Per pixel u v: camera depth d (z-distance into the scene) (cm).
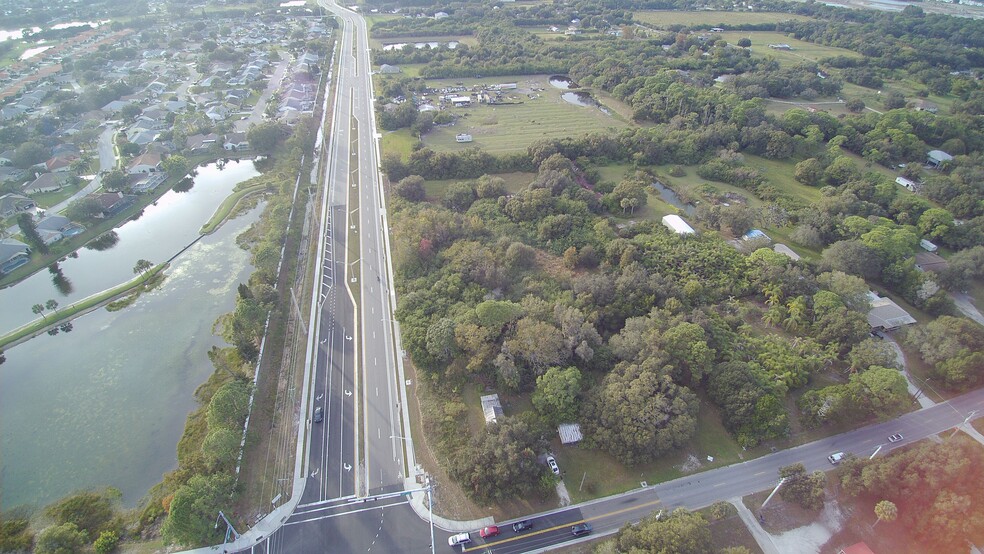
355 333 13962
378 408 11856
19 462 10856
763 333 13650
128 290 15662
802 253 16912
